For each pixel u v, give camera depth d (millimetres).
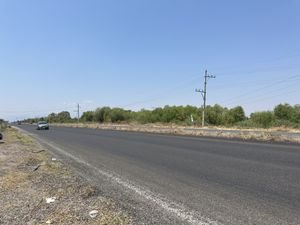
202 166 14914
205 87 72062
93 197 8891
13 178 11477
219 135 37750
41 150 24078
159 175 12789
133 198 9047
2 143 30344
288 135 32531
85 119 171125
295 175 12133
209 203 8398
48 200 8492
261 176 12062
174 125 77688
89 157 19766
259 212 7539
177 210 7785
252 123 73125
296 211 7586
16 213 7484
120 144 29156
